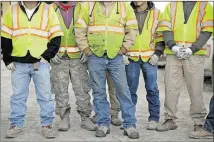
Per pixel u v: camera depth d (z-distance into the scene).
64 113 5.26
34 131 5.20
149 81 5.30
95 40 4.86
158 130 5.26
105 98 5.05
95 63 4.91
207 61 8.22
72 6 5.11
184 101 7.21
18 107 4.90
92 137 4.98
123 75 4.94
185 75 5.10
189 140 4.93
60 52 5.09
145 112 6.34
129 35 4.91
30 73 4.87
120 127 5.36
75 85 5.21
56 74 5.16
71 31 5.08
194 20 5.02
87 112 5.30
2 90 7.90
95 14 4.88
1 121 5.61
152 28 5.24
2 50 4.79
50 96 4.96
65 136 5.02
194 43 4.94
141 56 5.21
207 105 6.93
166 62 5.18
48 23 4.84
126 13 4.93
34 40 4.79
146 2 5.22
